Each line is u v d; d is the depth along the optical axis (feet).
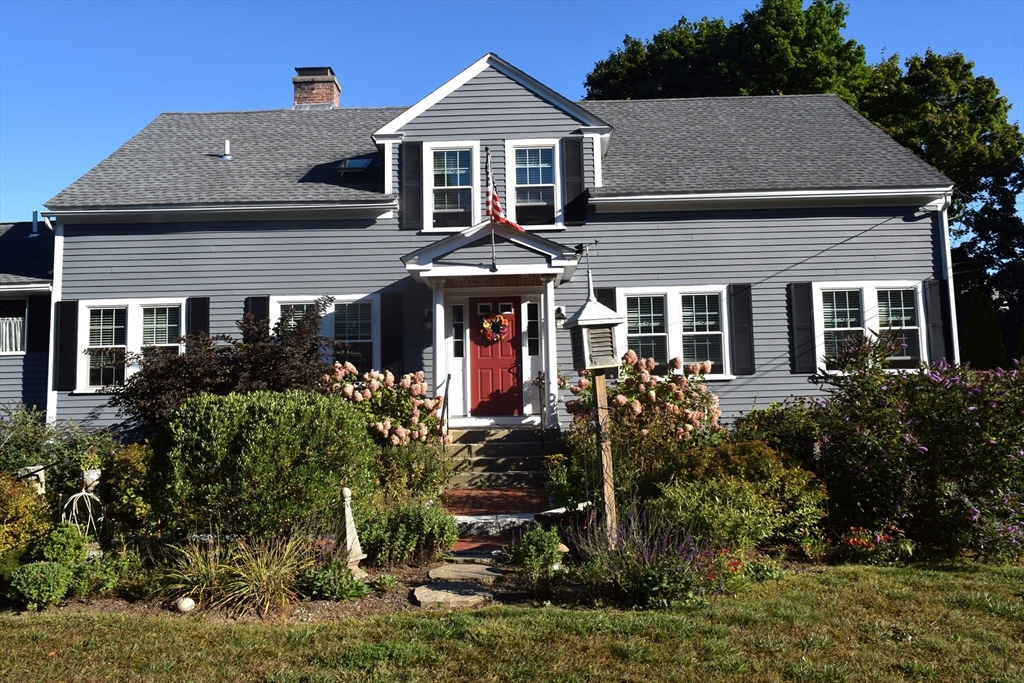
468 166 46.09
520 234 40.40
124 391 36.14
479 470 37.70
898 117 89.45
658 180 46.24
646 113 55.62
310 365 36.96
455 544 26.11
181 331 44.91
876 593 20.12
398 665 15.57
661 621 17.69
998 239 91.35
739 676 15.10
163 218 45.39
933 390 26.45
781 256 45.34
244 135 53.62
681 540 21.71
